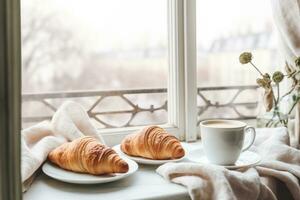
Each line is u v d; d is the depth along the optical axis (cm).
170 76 126
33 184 88
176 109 125
